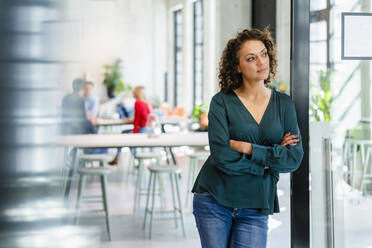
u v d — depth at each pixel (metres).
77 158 3.92
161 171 4.45
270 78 2.90
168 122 4.45
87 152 4.05
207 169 2.83
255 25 5.07
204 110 4.61
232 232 2.81
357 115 3.70
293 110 2.84
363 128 3.71
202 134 4.62
